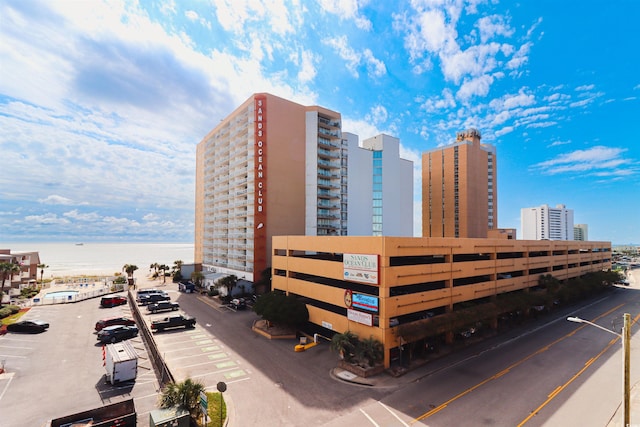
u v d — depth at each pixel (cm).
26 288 6838
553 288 5131
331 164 8025
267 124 6906
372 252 3125
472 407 2306
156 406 2069
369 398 2423
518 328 4344
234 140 8062
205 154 9731
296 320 3809
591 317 5009
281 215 6969
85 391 2486
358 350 2927
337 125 8081
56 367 2939
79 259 19638
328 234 7769
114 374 2572
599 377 2841
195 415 2020
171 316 4494
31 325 4022
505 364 3100
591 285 6203
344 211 8100
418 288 3538
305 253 4922
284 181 7075
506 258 4900
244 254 7256
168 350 3425
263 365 3038
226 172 8556
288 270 4472
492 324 4153
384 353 2927
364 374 2775
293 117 7338
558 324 4566
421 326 3102
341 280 3619
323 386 2620
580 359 3253
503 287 4534
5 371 2842
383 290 2975
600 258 8025
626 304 6100
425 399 2411
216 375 2809
